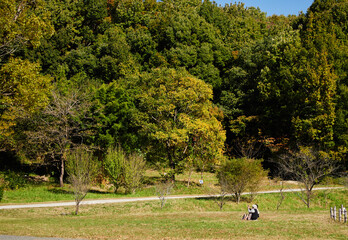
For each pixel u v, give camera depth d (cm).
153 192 3734
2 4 2278
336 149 4416
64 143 3688
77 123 3953
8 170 3719
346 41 5338
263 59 6166
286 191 3703
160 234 1484
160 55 7156
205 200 3225
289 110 5047
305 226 1695
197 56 7162
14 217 2161
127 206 2802
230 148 5769
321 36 5197
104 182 4094
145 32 8181
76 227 1645
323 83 4538
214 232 1533
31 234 1417
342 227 1672
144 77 4750
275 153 4869
